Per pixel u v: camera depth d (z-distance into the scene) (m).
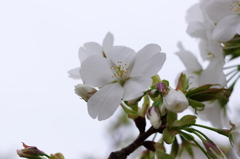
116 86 0.38
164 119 0.39
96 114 0.38
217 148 0.38
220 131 0.39
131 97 0.37
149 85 0.37
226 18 0.40
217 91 0.39
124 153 0.39
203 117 0.44
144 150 0.41
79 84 0.38
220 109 0.43
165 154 0.39
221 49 0.42
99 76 0.38
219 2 0.41
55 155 0.39
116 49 0.38
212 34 0.41
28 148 0.39
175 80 0.45
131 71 0.38
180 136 0.42
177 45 0.45
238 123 0.39
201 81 0.44
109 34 0.41
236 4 0.41
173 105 0.37
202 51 0.45
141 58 0.38
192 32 0.43
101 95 0.38
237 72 0.44
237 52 0.43
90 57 0.38
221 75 0.42
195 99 0.39
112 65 0.38
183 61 0.44
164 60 0.38
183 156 0.42
